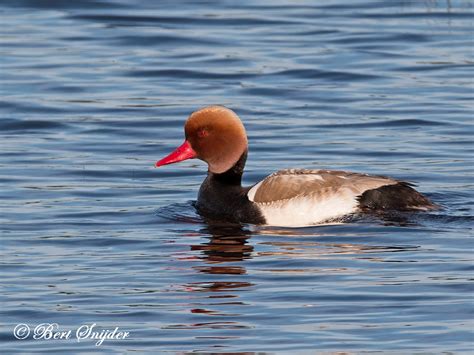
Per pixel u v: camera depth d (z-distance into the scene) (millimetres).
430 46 25234
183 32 26609
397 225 14148
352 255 13141
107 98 21906
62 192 16438
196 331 11055
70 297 12000
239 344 10719
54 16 28094
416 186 14977
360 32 26359
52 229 14594
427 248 13344
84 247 13812
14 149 18859
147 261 13180
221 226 14578
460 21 27094
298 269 12719
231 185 15305
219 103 21578
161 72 23641
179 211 15328
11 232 14461
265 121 20375
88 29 26938
